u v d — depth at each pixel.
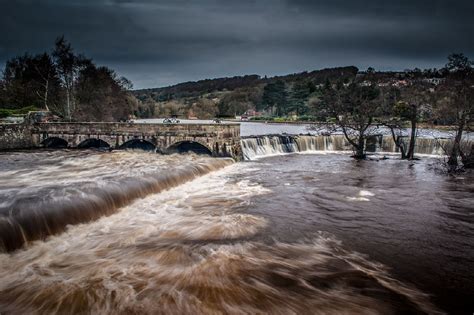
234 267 11.51
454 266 12.05
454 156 32.72
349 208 18.95
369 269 11.70
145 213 17.44
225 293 9.88
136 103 133.38
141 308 9.01
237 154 37.28
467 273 11.55
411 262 12.34
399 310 9.35
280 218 17.06
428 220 16.97
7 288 9.84
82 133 42.41
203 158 34.62
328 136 47.66
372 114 39.91
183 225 15.66
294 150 46.06
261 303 9.48
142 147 40.78
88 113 73.06
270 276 10.98
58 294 9.55
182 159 33.53
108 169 26.58
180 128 37.28
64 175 23.92
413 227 15.95
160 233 14.56
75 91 74.50
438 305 9.66
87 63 73.38
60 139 45.97
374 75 92.50
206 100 165.75
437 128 60.22
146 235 14.30
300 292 10.10
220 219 16.61
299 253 12.90
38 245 12.80
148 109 151.50
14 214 13.26
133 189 19.89
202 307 9.18
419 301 9.81
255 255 12.56
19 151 40.03
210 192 22.52
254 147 41.06
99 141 44.00
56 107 73.19
